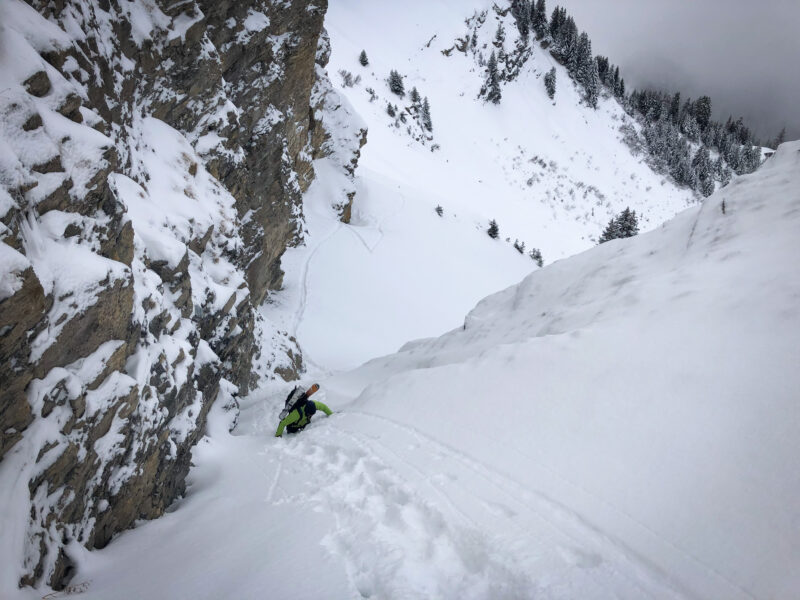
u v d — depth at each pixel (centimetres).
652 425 430
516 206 8331
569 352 579
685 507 351
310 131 3909
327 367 2208
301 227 3562
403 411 654
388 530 411
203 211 998
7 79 440
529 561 340
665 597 296
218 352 1032
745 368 439
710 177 11544
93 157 496
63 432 417
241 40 1470
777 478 341
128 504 525
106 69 787
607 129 12556
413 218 5034
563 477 419
